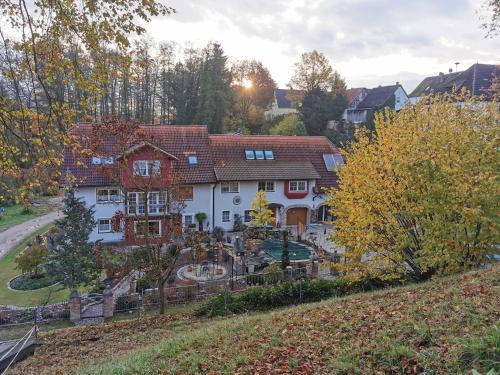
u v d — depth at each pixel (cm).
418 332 680
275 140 3541
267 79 8362
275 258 2477
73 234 2033
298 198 3381
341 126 5853
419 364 576
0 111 962
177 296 1873
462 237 1423
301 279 1800
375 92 6606
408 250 1614
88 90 982
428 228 1466
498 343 552
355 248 1563
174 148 3127
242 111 6619
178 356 861
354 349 684
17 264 2450
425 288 1083
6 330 1591
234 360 771
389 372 595
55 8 850
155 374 782
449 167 1416
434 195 1433
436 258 1395
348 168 1673
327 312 1005
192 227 2933
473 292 856
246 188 3209
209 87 5600
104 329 1427
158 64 5878
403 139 1534
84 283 2133
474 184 1388
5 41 863
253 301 1616
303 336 833
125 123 1719
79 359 1115
